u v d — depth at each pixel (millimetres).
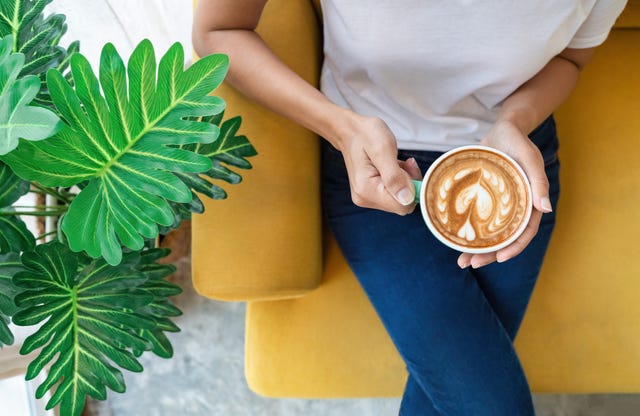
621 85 1346
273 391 1255
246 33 1052
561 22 983
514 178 903
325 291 1244
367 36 994
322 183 1229
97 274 897
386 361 1246
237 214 1063
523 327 1267
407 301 1141
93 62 1297
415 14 960
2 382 1623
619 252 1272
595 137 1318
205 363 1771
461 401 1131
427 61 1020
